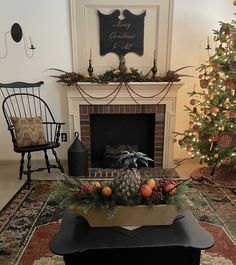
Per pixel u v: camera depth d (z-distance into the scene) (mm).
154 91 3178
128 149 3398
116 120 3479
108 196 1396
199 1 3111
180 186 1509
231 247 1871
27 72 3285
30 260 1751
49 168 3172
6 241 1944
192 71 3307
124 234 1342
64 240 1314
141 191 1398
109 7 3119
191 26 3180
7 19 3123
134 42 3211
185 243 1283
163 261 1349
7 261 1745
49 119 3420
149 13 3129
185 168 3391
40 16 3125
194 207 2402
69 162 3123
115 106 3250
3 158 3521
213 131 2656
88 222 1396
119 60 3254
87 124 3316
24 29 3152
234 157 2709
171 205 1380
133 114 3428
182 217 1495
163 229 1386
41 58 3246
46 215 2291
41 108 3387
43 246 1888
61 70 3277
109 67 3279
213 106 2691
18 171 3289
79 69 3279
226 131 2668
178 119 3447
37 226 2131
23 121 2955
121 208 1365
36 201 2533
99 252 1317
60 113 3410
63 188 1484
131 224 1397
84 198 1408
